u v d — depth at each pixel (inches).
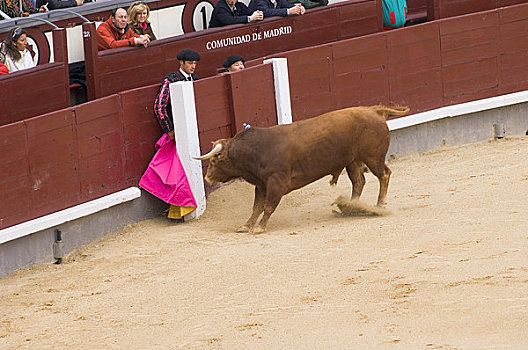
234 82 954.1
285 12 1128.2
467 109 1159.6
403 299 577.3
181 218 916.6
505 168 987.3
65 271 782.5
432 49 1150.3
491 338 493.4
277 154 813.9
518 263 615.8
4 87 930.7
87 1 1111.0
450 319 531.5
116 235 886.4
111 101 901.8
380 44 1106.1
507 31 1203.9
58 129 853.2
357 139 832.3
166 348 553.6
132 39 1026.1
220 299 638.5
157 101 919.0
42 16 1022.4
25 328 634.8
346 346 510.3
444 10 1199.6
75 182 869.8
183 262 759.7
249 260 728.3
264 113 989.2
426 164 1067.9
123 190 912.9
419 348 491.5
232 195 953.5
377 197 922.1
